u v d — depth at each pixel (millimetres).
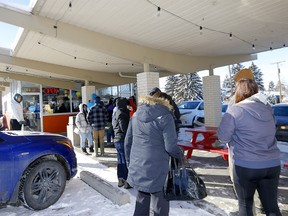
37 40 8469
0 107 28062
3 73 14617
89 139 8273
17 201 3893
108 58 11305
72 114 16828
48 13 6410
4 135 3807
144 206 2639
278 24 7242
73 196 4395
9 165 3635
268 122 2283
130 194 4348
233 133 2377
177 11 6102
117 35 7969
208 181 4910
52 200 4039
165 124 2447
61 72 13070
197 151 7668
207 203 3871
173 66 10023
